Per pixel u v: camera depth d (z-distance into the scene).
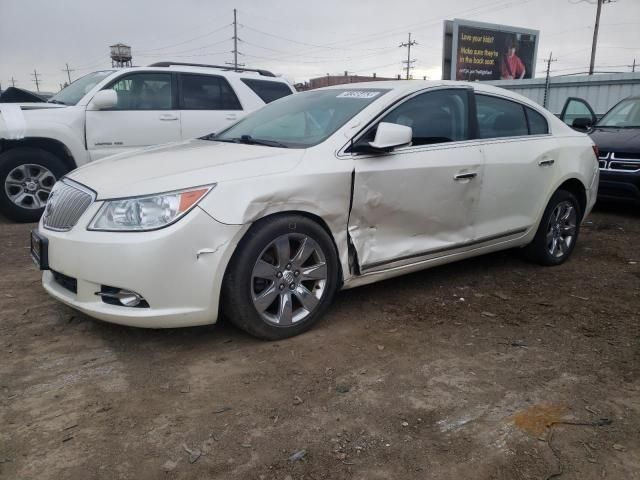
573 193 5.53
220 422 2.71
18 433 2.59
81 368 3.19
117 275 3.08
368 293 4.50
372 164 3.77
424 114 4.21
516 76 31.80
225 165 3.38
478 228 4.55
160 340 3.55
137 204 3.11
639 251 6.02
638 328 3.93
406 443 2.58
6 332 3.62
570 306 4.34
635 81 17.59
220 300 3.38
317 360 3.34
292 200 3.40
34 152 6.80
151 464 2.40
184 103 7.79
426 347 3.56
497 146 4.61
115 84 7.34
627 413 2.86
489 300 4.43
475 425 2.73
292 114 4.38
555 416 2.81
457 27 29.09
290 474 2.36
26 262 5.14
